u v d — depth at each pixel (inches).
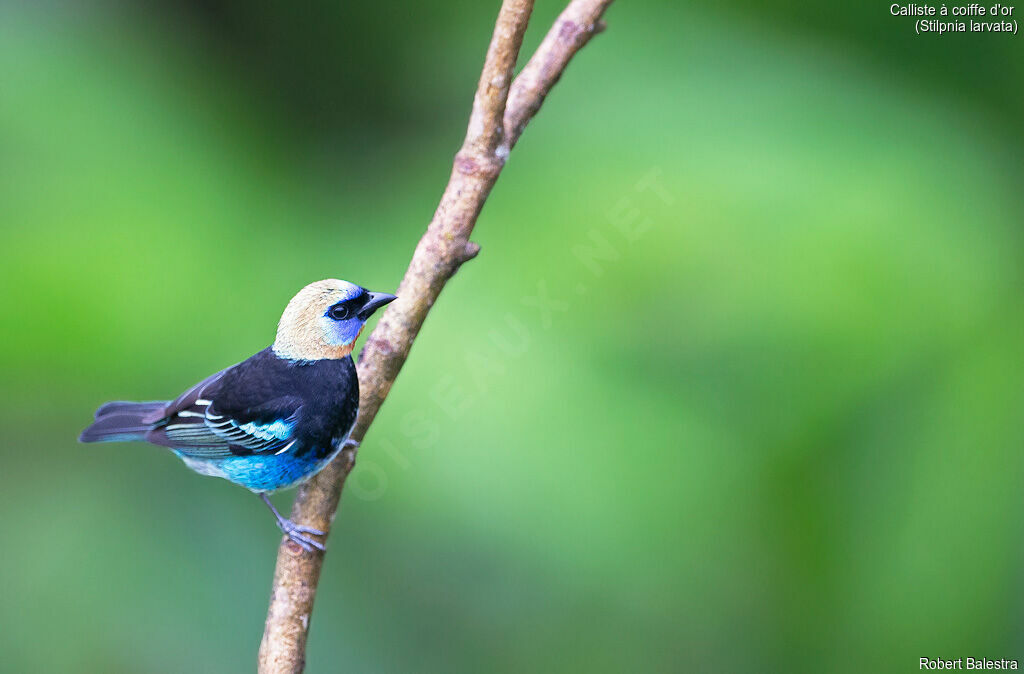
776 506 400.2
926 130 453.1
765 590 404.5
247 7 486.0
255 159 454.9
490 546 384.5
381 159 476.1
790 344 403.9
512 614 404.8
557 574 390.0
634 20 473.4
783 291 407.2
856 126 451.2
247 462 322.7
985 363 407.2
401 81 490.9
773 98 454.6
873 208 421.7
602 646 403.5
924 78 478.3
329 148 478.0
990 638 396.5
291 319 320.8
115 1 453.7
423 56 488.7
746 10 482.6
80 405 398.0
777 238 414.9
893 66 480.4
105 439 345.7
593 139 447.5
